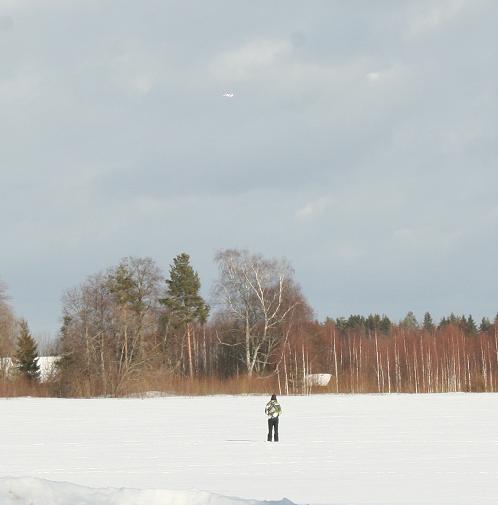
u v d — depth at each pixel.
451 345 194.50
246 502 23.78
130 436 61.53
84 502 23.78
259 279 158.38
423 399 124.00
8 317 160.00
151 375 148.25
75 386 144.62
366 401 118.25
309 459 45.06
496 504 29.78
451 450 49.00
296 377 154.25
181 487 34.59
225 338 163.38
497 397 130.50
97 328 147.62
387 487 34.34
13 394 148.50
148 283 153.75
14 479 25.09
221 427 70.56
